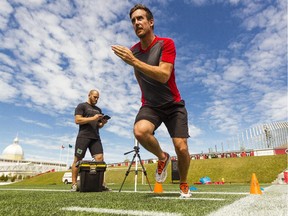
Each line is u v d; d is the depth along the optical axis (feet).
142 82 8.29
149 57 8.14
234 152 88.63
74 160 15.24
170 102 8.15
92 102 16.25
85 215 4.10
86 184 13.28
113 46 6.61
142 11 8.13
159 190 13.14
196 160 73.72
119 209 4.99
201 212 4.50
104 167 14.14
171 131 8.40
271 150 80.69
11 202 6.51
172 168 47.11
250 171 59.36
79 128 15.78
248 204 5.85
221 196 8.95
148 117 7.97
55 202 6.59
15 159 248.32
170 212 4.51
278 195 9.13
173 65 7.74
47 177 86.43
